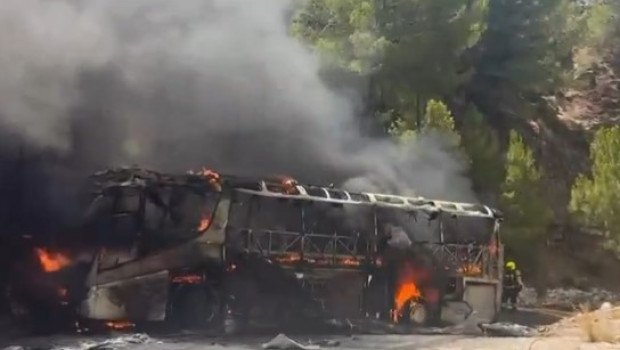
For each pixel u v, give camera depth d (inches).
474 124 1120.8
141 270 601.9
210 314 612.1
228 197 624.1
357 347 560.7
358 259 701.9
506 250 1053.8
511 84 1440.7
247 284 629.3
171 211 615.2
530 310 1002.1
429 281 745.6
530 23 1443.2
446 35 1117.7
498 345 584.4
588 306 1021.8
